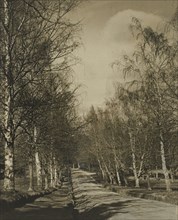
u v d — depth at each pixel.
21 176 57.59
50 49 20.47
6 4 19.75
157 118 36.03
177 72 34.50
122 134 60.97
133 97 38.00
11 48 19.84
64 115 32.69
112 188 52.56
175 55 34.75
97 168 127.81
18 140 27.62
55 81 22.89
